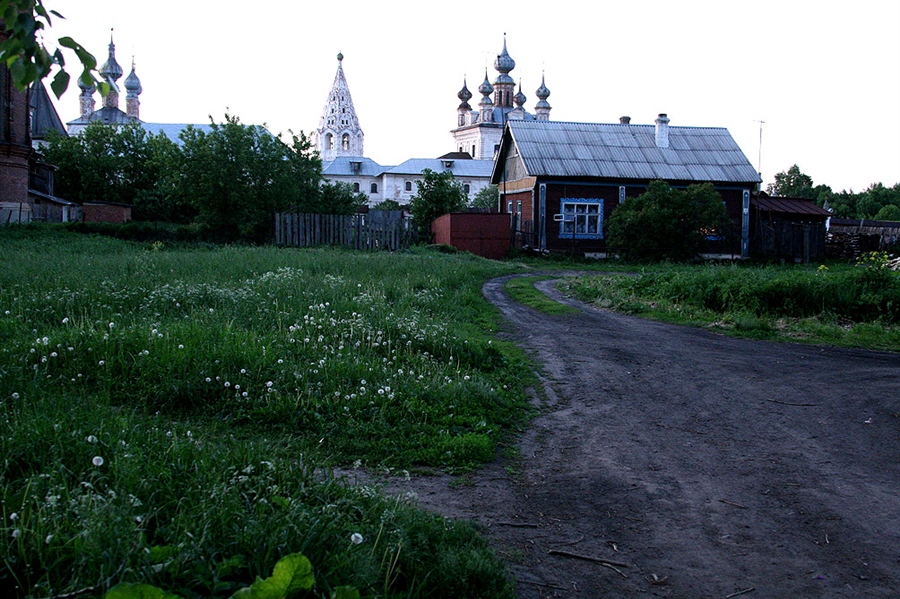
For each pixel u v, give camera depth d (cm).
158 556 327
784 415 804
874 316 1548
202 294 1184
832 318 1524
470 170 10325
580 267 3069
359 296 1270
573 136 3900
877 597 417
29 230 2750
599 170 3675
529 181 3741
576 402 857
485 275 2319
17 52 394
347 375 780
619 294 1827
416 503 486
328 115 12656
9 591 316
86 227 3030
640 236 3316
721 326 1452
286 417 677
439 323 1183
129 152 5381
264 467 480
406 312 1206
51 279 1306
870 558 466
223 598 314
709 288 1675
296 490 445
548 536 489
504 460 648
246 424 666
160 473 435
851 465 645
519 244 3678
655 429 750
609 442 704
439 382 816
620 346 1207
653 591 421
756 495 571
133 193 5244
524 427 754
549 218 3653
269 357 790
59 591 311
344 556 361
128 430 525
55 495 391
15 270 1420
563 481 598
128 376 730
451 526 462
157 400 693
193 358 757
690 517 527
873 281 1644
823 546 482
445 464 619
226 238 3253
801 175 9588
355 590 316
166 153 3322
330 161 11612
